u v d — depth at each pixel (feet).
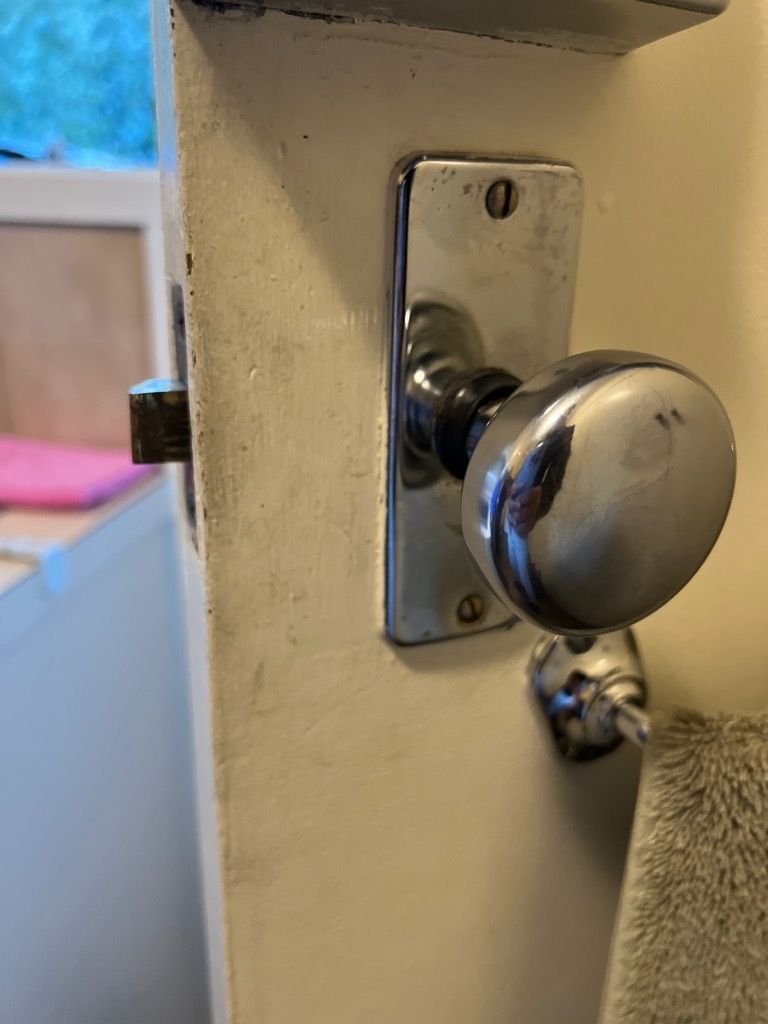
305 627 0.71
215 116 0.55
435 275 0.64
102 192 2.61
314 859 0.80
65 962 2.26
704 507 0.60
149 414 0.68
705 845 0.72
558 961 0.99
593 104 0.65
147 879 2.73
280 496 0.66
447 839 0.85
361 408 0.66
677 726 0.73
